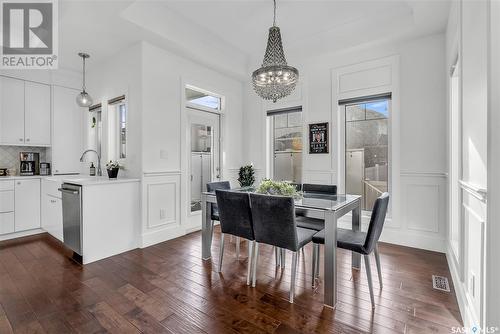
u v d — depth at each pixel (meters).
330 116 3.77
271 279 2.35
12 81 3.71
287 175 4.40
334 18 3.25
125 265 2.66
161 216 3.45
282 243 2.04
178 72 3.67
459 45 1.97
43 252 3.04
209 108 4.38
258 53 4.38
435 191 3.04
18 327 1.68
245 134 4.84
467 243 1.72
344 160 3.76
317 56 3.74
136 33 3.03
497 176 1.20
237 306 1.92
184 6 3.05
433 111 3.03
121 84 3.53
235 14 3.20
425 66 3.08
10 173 3.84
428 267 2.56
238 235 2.36
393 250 3.05
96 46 3.37
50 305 1.93
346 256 2.88
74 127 4.31
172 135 3.60
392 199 3.31
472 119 1.61
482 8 1.37
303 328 1.67
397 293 2.08
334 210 1.94
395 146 3.27
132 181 3.18
